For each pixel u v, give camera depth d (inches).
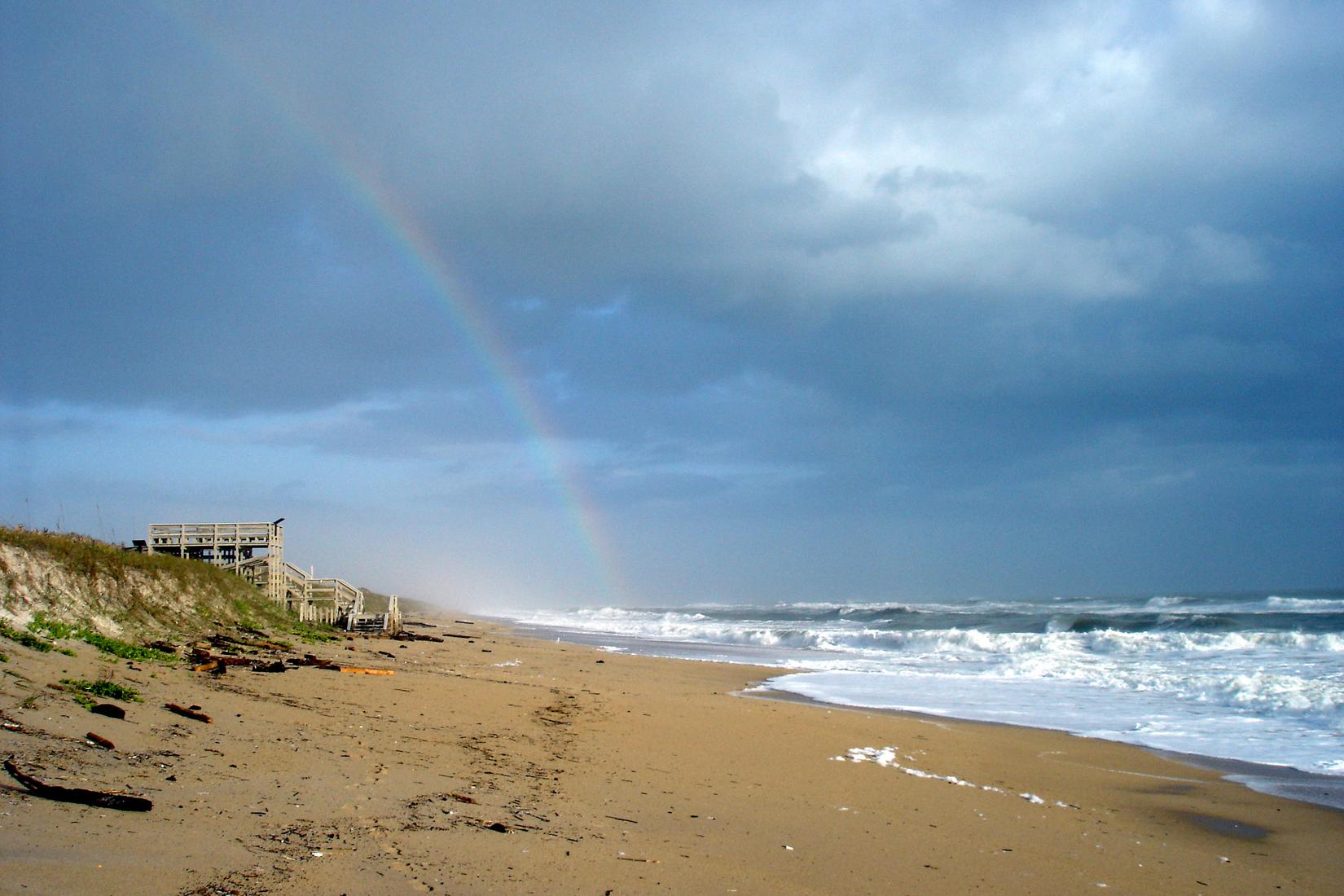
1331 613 1610.5
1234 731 634.2
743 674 1024.2
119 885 197.9
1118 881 315.0
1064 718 694.5
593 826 319.3
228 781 309.6
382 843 262.7
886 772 478.3
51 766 285.0
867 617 2327.8
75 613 642.8
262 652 752.3
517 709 577.9
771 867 293.0
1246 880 326.3
